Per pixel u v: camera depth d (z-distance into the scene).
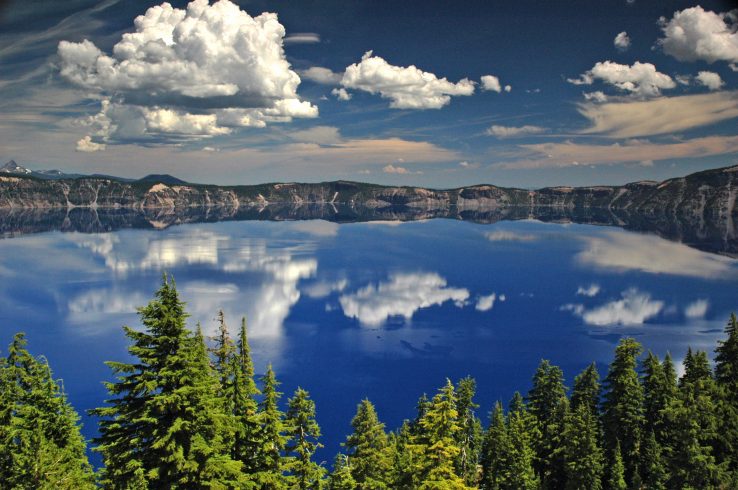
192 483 22.02
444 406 30.34
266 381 31.14
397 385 113.06
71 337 141.25
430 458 30.45
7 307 177.50
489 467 53.22
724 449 46.66
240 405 29.30
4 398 32.38
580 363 129.50
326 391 108.75
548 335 154.12
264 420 30.28
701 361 52.47
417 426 56.22
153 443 21.22
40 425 33.56
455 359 131.38
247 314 176.12
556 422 56.09
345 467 41.75
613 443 50.44
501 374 121.12
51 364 119.44
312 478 34.25
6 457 30.50
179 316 21.97
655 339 149.50
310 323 165.50
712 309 188.38
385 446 48.50
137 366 21.72
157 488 21.28
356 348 139.12
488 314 180.75
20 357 34.00
